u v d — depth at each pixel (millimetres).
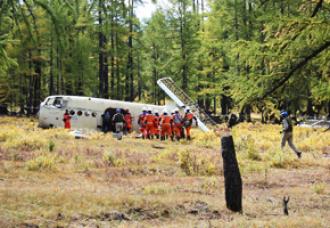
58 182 14148
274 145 27281
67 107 36062
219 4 46094
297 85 7594
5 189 12133
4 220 9016
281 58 7410
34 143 22703
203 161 18391
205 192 13766
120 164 18516
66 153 20656
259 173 17859
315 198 13312
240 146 25328
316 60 7391
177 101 40625
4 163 17062
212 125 40188
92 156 20469
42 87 64312
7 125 37031
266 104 7844
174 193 13195
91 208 10516
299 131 32656
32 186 13125
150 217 10469
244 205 12109
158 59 63406
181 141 29312
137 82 77938
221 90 45875
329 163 20578
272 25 7355
